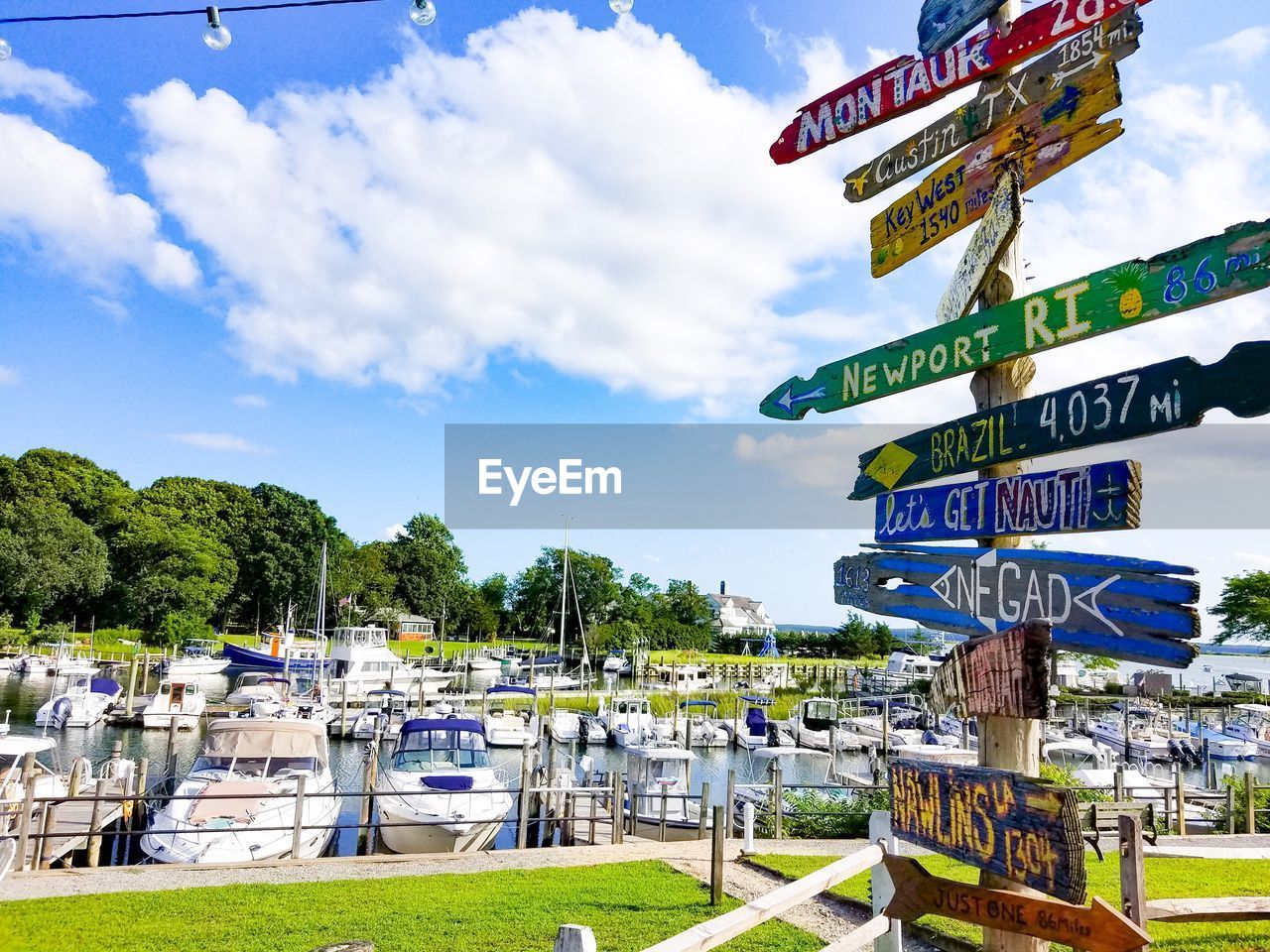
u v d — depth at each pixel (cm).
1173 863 1095
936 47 414
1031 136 360
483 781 1698
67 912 934
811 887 477
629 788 2022
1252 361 260
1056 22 351
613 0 526
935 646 7506
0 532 5600
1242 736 3516
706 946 411
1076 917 282
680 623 8288
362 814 1694
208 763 1572
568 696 4625
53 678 4788
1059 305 328
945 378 381
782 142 489
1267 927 757
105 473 7481
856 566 443
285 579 7719
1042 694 274
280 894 1009
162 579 6394
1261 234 265
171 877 1105
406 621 7962
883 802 1559
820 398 456
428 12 530
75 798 1255
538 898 987
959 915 319
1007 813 295
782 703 4591
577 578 7806
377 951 808
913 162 430
